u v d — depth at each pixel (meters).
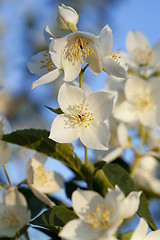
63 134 0.36
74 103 0.36
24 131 0.37
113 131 0.46
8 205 0.38
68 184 0.41
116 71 0.35
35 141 0.37
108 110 0.36
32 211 0.40
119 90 0.47
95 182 0.40
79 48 0.35
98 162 0.37
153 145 0.47
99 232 0.31
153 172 0.46
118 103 0.46
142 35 0.48
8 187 0.39
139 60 0.47
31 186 0.39
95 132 0.36
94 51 0.35
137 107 0.46
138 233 0.32
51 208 0.34
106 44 0.34
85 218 0.32
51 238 0.37
